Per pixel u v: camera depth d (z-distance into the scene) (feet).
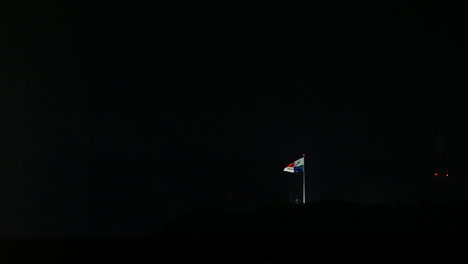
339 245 51.98
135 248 61.00
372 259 48.11
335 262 48.01
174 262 53.72
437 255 47.88
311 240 54.29
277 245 53.57
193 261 52.75
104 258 59.06
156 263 54.39
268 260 49.85
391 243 51.65
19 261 61.72
